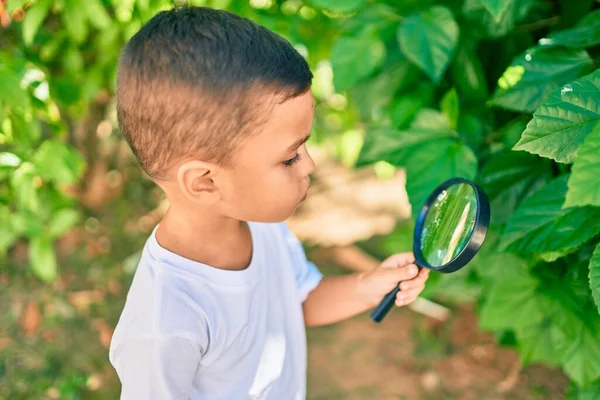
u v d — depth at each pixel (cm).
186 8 108
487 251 183
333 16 222
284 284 139
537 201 142
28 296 297
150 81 102
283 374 137
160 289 114
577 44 146
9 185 237
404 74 200
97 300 295
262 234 134
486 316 186
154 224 340
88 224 338
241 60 100
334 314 149
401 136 170
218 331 118
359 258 316
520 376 251
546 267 176
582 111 119
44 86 205
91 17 204
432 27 169
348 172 387
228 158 105
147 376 111
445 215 130
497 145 174
